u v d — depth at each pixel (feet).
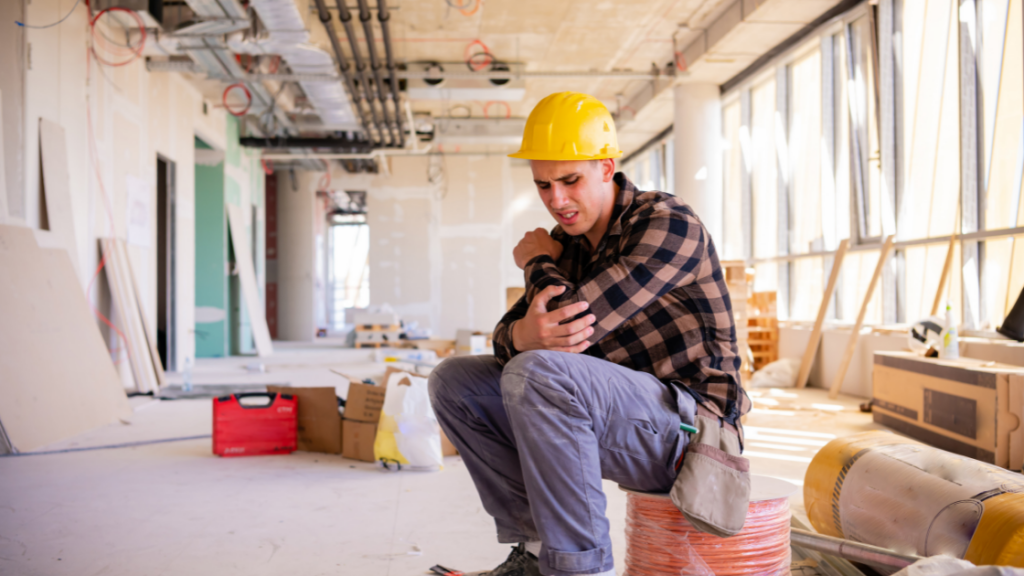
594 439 3.59
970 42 14.17
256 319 31.09
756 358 21.06
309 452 10.99
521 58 25.57
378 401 10.20
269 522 7.09
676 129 26.02
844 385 17.34
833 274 17.99
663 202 3.96
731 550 3.90
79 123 16.30
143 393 17.19
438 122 32.53
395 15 21.53
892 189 16.84
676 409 3.76
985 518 4.32
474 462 4.44
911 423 11.64
